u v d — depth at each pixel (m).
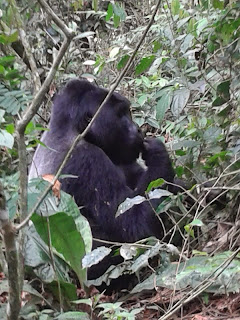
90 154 4.23
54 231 3.27
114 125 4.43
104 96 4.48
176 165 5.09
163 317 3.05
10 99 4.58
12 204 3.23
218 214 4.45
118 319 2.92
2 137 2.36
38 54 6.45
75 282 3.86
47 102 5.84
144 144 4.50
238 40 4.30
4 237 2.28
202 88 4.57
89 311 3.51
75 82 4.52
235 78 4.39
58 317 2.87
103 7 8.92
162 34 5.46
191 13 5.78
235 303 3.43
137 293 3.97
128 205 3.61
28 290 3.16
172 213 4.43
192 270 3.05
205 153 4.59
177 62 5.05
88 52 7.70
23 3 6.13
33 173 4.43
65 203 3.53
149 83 5.83
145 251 3.69
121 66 5.18
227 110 4.52
